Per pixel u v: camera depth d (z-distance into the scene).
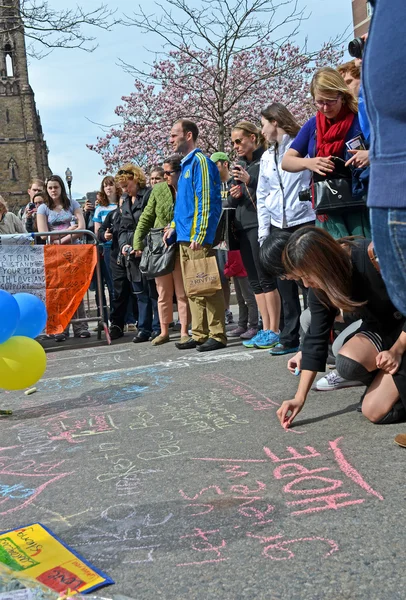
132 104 21.81
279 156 5.31
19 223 8.01
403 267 1.50
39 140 67.75
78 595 1.93
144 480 2.96
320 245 2.93
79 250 7.46
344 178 4.12
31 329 4.73
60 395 4.93
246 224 5.89
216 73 16.31
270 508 2.53
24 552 2.31
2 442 3.81
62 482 3.05
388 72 1.50
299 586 1.98
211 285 6.10
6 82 63.94
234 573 2.09
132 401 4.49
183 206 6.14
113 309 7.87
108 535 2.44
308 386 3.43
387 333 3.27
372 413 3.33
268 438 3.36
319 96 4.11
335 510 2.46
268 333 5.98
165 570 2.14
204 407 4.12
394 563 2.06
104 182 8.67
